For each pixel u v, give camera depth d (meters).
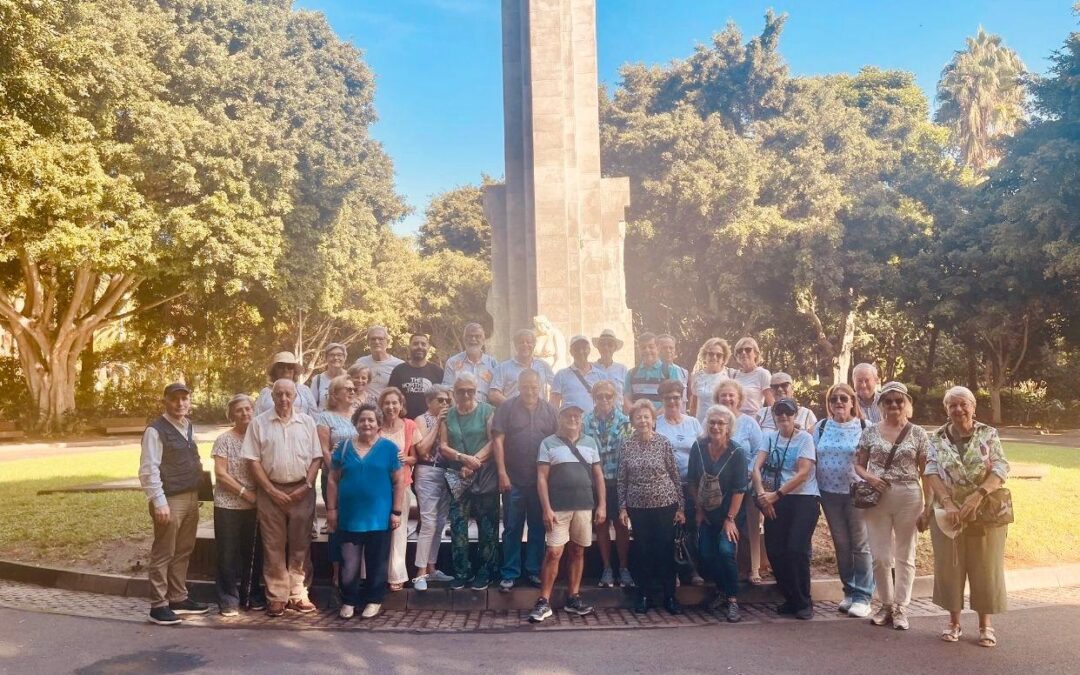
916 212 37.09
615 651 6.41
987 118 50.69
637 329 41.47
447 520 9.03
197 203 28.36
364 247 40.59
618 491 7.85
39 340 30.11
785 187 38.50
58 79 22.36
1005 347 34.62
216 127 28.20
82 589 8.52
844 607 7.65
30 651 6.37
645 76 48.22
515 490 7.98
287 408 7.61
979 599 6.46
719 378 9.22
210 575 8.54
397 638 6.80
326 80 43.81
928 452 6.87
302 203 32.62
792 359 45.78
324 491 8.00
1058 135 28.86
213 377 40.94
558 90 17.14
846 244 36.53
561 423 7.64
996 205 32.78
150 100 27.42
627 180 18.16
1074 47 28.47
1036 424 34.22
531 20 17.31
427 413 8.50
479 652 6.38
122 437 30.66
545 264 16.81
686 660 6.16
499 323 18.39
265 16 35.75
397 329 43.00
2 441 28.42
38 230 24.39
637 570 7.67
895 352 43.09
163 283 31.81
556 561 7.41
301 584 7.67
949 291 33.19
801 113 45.75
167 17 29.81
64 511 10.93
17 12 19.53
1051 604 7.89
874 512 7.19
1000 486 6.41
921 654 6.26
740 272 37.03
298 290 32.16
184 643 6.61
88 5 24.00
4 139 20.91
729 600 7.44
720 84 46.84
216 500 7.59
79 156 23.56
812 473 7.50
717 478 7.59
